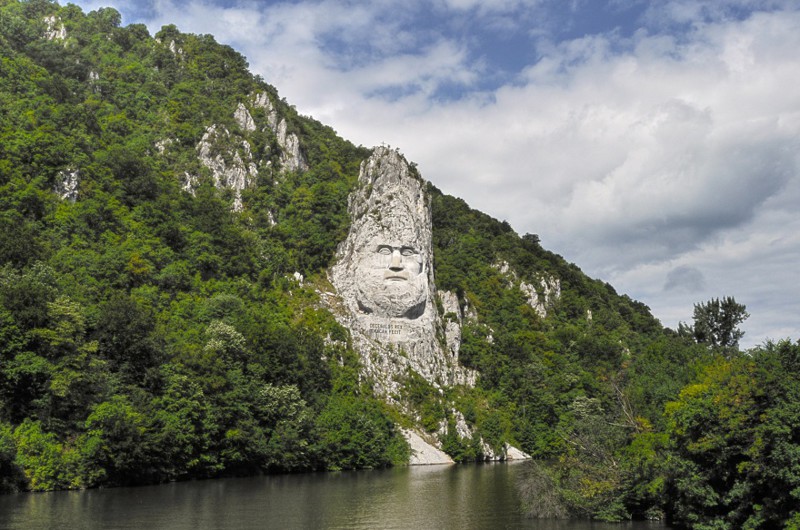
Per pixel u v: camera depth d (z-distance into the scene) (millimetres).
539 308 178875
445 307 148500
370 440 95438
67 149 107062
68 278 81062
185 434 68188
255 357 88562
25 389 59625
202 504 52469
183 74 163500
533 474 50844
